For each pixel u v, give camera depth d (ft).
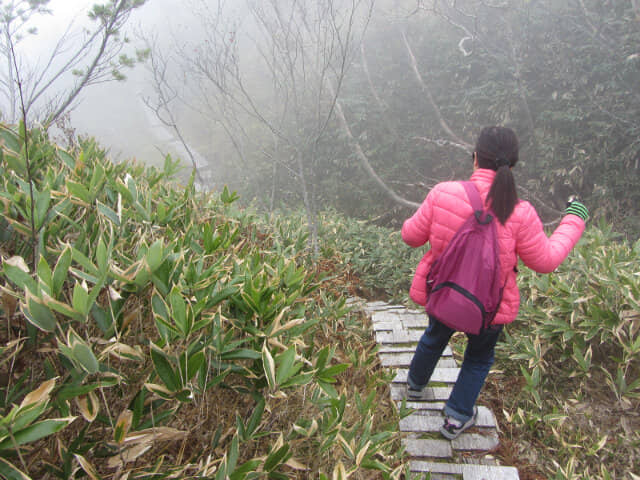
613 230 19.84
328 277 11.59
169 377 3.59
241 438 4.36
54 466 3.39
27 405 2.78
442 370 8.82
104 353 3.44
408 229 6.70
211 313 4.57
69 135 8.99
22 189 4.39
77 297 3.17
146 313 4.92
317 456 5.41
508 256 5.92
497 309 5.92
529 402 8.27
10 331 3.85
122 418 3.31
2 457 3.03
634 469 7.01
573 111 21.33
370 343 10.07
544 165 22.53
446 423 7.13
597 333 9.02
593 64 22.04
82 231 4.57
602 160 20.76
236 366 4.40
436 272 6.13
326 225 17.33
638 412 7.82
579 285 9.46
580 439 7.37
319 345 8.83
